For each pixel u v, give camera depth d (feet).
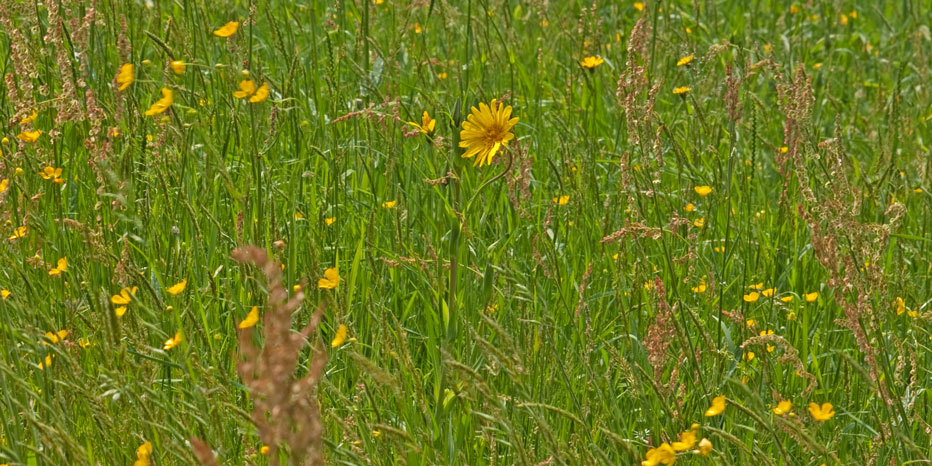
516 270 14.14
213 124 17.72
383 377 9.47
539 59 24.20
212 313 13.30
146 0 22.68
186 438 10.08
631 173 14.82
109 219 14.17
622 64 22.09
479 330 12.66
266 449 9.11
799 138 14.01
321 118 18.20
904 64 22.54
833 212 12.32
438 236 14.49
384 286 14.84
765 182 20.65
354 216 15.81
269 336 7.46
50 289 13.09
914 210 19.77
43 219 14.23
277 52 22.90
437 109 16.75
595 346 13.70
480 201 15.97
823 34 29.91
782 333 14.78
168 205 13.37
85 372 11.04
